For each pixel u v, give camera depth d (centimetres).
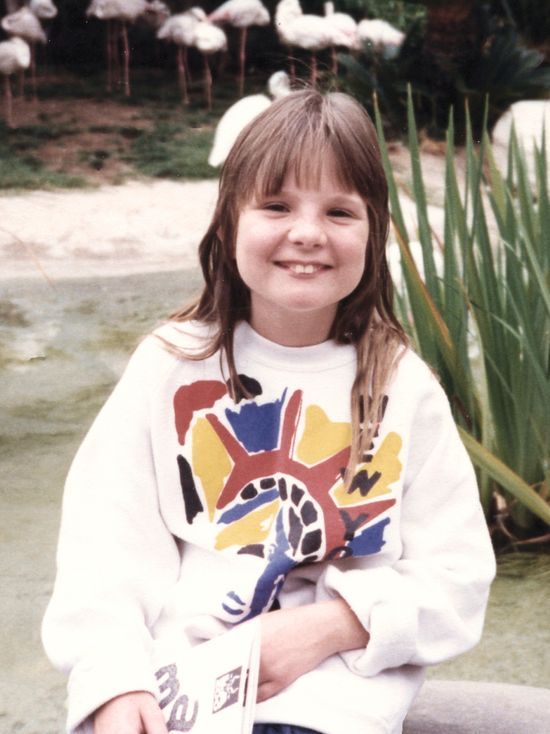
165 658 109
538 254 222
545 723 139
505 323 206
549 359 221
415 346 222
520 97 723
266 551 112
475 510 119
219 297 119
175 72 977
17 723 167
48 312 395
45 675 181
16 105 789
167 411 116
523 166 227
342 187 111
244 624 109
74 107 791
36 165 606
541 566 218
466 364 222
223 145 289
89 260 463
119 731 102
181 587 115
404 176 610
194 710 103
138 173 604
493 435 225
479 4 764
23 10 794
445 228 218
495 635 194
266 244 112
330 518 113
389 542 114
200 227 511
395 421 116
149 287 431
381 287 121
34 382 328
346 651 111
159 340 119
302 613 111
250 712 101
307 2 1031
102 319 390
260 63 991
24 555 224
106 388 326
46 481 262
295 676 108
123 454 116
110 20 926
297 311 116
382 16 1041
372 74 763
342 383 118
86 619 110
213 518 116
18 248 464
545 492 222
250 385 117
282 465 115
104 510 115
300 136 111
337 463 115
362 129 113
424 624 113
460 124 729
